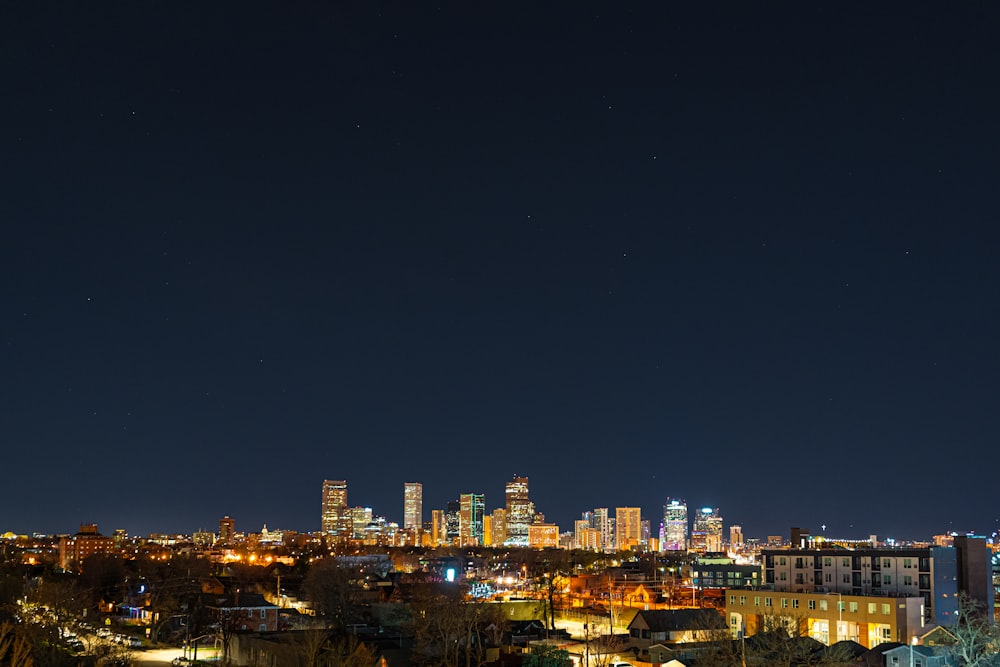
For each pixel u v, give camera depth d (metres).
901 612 179.25
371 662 151.75
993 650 143.25
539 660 147.00
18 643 130.50
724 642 148.75
